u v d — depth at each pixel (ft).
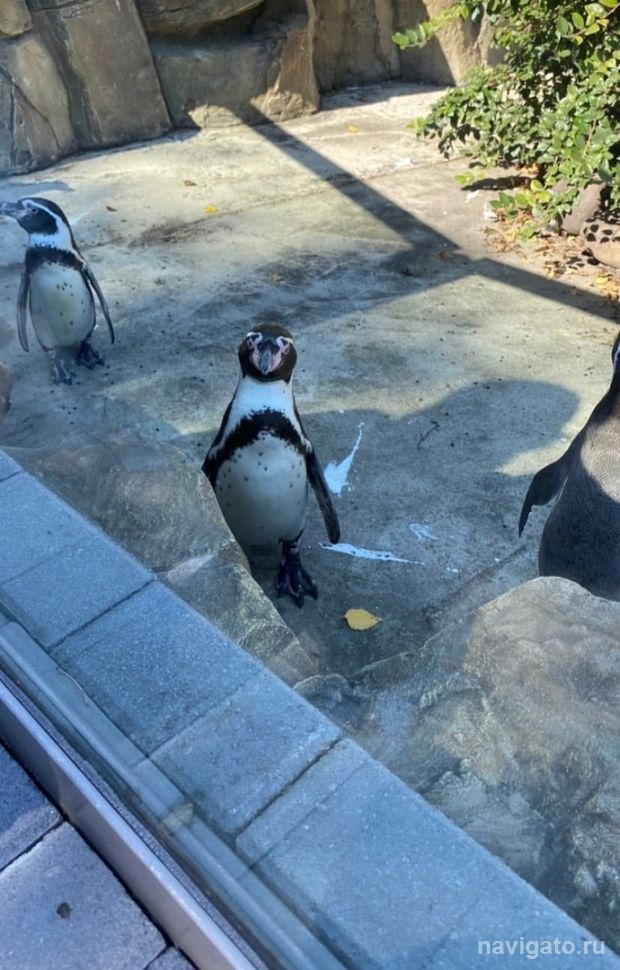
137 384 10.04
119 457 6.88
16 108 15.38
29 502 5.89
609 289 14.26
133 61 18.61
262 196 17.29
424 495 9.60
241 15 21.26
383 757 4.13
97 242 13.94
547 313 13.64
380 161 19.77
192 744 4.34
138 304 12.15
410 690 4.57
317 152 19.99
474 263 15.17
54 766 4.57
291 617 6.91
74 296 10.29
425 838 3.75
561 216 15.64
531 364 12.21
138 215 15.30
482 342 12.82
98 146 17.75
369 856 3.75
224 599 5.57
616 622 4.73
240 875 3.89
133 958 4.25
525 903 3.48
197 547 6.13
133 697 4.61
